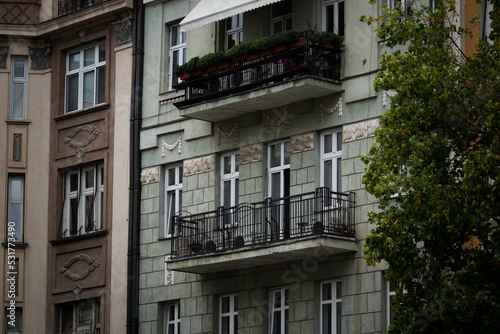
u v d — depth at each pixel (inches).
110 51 1828.2
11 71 1907.0
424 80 1202.6
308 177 1553.9
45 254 1851.6
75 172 1861.5
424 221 1187.3
